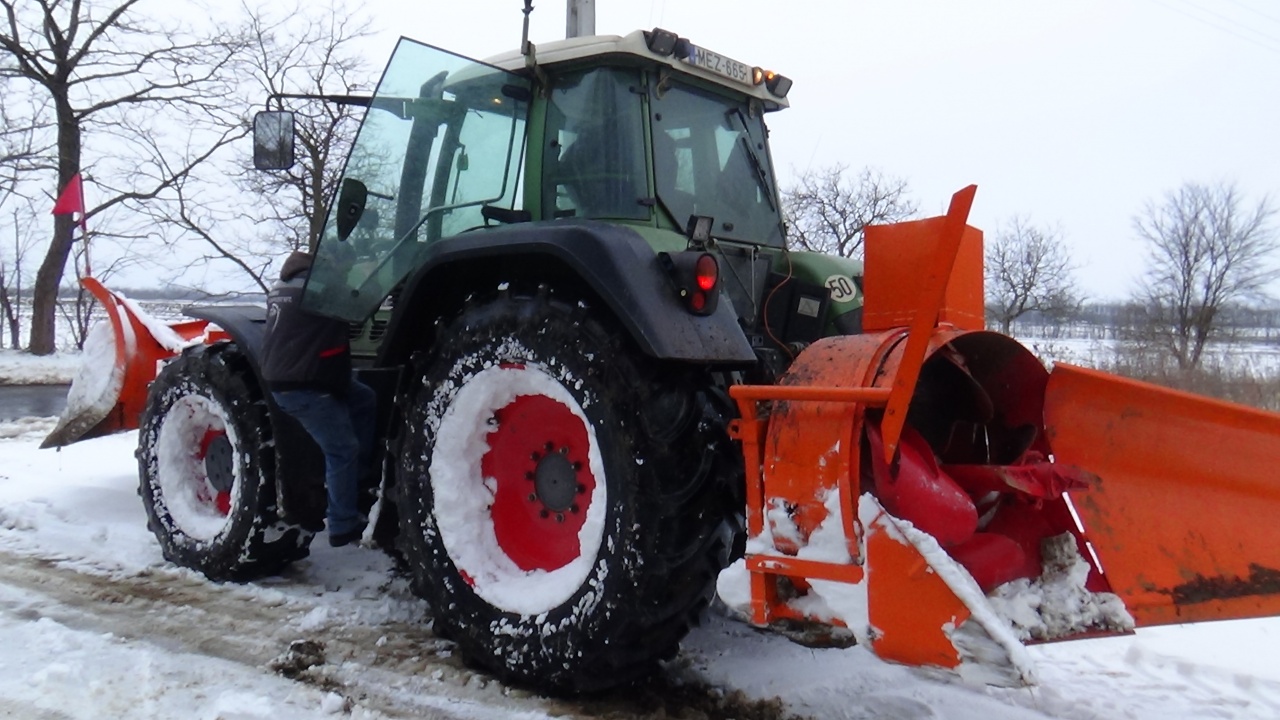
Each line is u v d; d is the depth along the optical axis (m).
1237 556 2.35
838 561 2.26
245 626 3.37
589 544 2.64
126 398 4.78
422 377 3.07
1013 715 2.69
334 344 3.47
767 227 3.87
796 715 2.67
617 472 2.55
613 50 3.21
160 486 4.18
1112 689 2.91
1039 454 2.69
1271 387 11.45
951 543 2.35
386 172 3.38
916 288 2.73
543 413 2.96
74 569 4.05
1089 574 2.51
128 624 3.37
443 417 2.96
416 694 2.78
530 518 3.01
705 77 3.51
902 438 2.45
